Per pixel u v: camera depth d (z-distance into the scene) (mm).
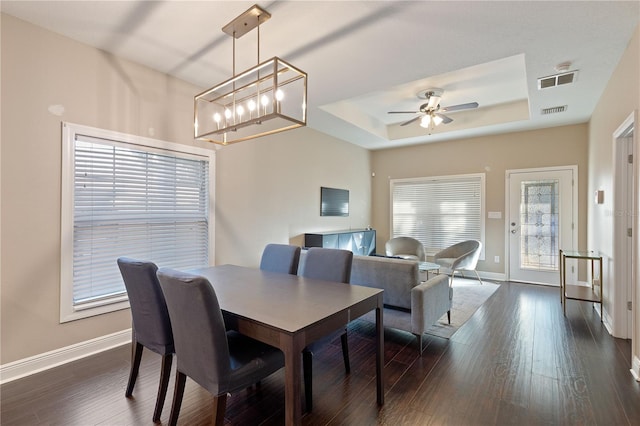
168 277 1589
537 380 2293
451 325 3416
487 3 2166
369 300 1941
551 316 3697
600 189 3865
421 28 2477
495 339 3041
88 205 2756
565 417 1885
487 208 5895
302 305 1774
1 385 2232
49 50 2514
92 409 1969
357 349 2838
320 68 3164
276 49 2809
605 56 2852
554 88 3586
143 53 2889
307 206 5297
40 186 2463
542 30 2479
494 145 5840
